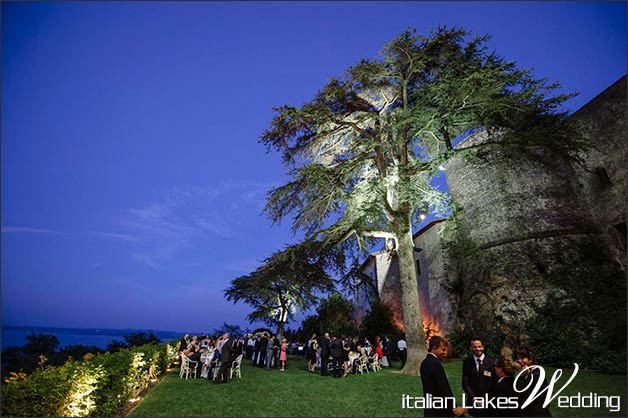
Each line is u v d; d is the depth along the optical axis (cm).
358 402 900
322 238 1612
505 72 1363
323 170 1427
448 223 1627
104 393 786
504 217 1798
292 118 1444
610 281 1433
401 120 1360
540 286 1588
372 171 1708
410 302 1412
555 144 1359
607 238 1584
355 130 1636
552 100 1392
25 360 2136
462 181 2047
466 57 1516
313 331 2820
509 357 475
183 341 1831
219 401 934
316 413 802
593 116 1633
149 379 1214
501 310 1680
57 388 629
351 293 1853
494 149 1480
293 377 1355
